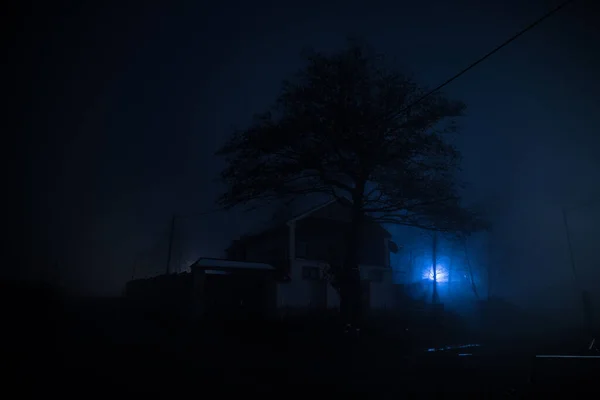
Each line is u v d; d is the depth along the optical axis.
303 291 26.42
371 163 16.95
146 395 6.38
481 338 16.55
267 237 30.42
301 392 7.26
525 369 8.18
